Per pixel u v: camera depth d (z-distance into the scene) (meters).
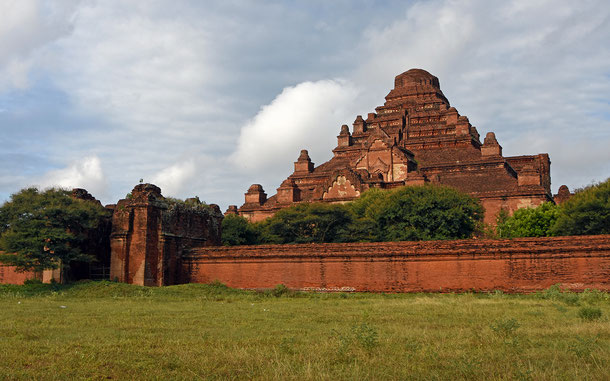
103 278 39.12
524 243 29.23
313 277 33.16
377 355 11.77
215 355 11.67
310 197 71.56
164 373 10.31
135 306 23.66
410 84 91.00
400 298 28.02
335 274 32.66
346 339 12.80
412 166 68.69
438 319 17.92
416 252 30.98
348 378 9.81
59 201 35.12
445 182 65.44
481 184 63.09
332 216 45.94
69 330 15.67
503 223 54.88
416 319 17.94
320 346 12.76
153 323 17.27
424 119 83.25
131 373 10.35
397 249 31.48
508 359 11.17
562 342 12.85
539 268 28.72
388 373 10.18
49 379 9.76
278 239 47.47
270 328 16.12
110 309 22.03
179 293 30.52
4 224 34.28
